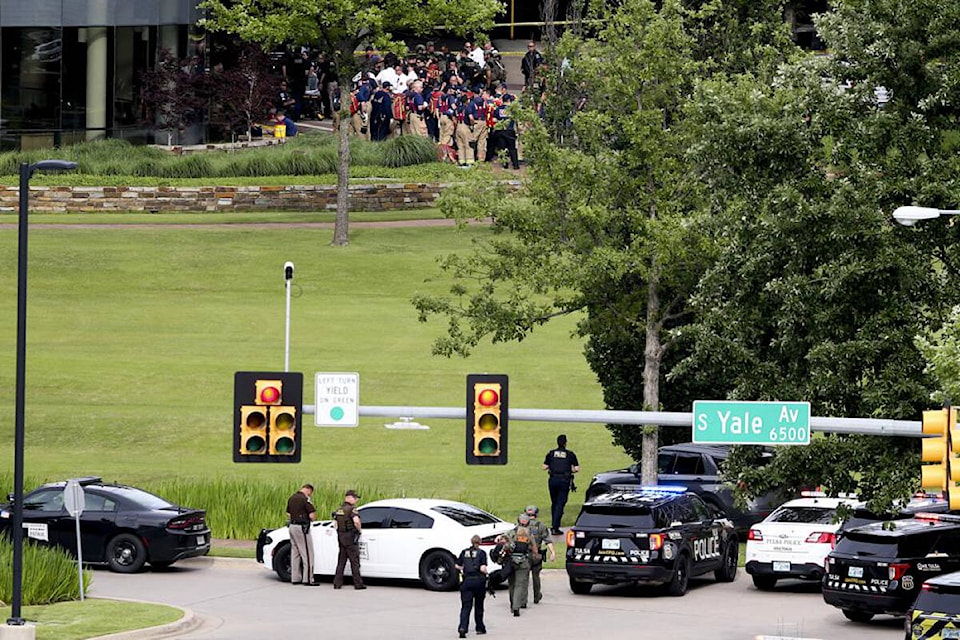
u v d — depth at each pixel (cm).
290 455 9825
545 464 13838
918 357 9838
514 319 14288
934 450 8169
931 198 9869
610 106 14275
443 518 12194
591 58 14275
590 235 14062
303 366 17888
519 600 10881
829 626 10481
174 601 11412
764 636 9962
